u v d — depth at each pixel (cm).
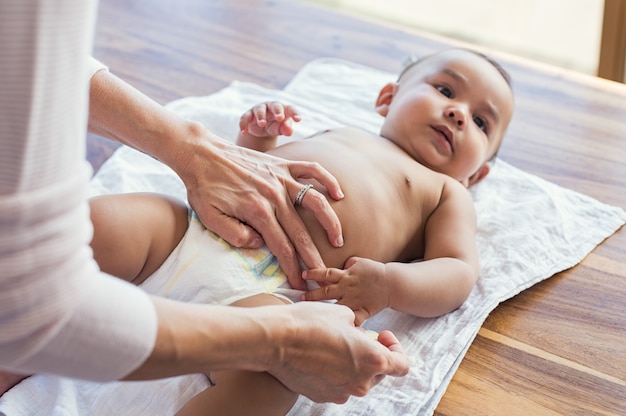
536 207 159
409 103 155
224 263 116
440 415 119
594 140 186
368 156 144
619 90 202
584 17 282
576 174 176
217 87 197
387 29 223
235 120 169
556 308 142
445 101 154
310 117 177
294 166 127
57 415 106
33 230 64
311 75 197
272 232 118
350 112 184
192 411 103
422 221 143
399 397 118
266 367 92
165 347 78
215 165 119
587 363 131
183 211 120
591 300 144
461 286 129
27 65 60
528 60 213
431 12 295
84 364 73
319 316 96
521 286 142
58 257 67
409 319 133
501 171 170
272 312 91
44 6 59
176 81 197
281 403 105
